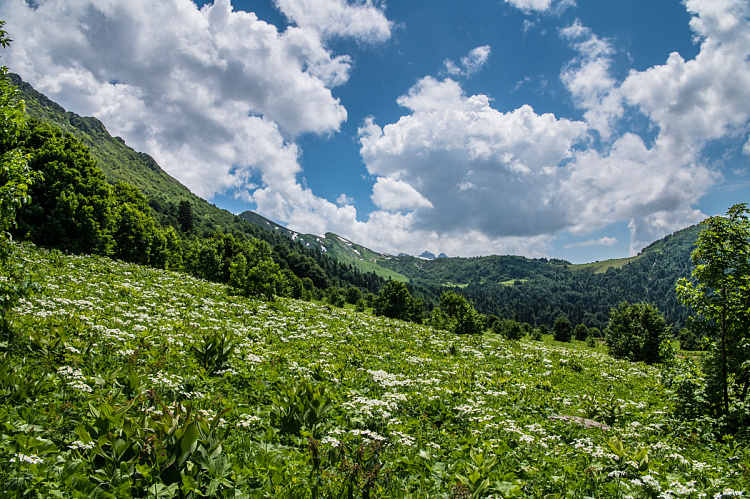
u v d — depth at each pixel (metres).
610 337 58.12
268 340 16.03
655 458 8.02
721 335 11.16
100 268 24.59
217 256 50.44
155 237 58.41
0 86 9.66
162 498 4.47
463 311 40.75
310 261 162.50
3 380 6.34
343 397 9.80
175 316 16.80
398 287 64.50
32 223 32.25
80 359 8.38
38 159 33.31
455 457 7.11
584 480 6.54
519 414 11.05
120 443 4.91
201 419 5.55
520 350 27.06
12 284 9.79
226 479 5.11
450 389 12.35
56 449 4.89
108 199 38.81
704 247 11.66
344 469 5.47
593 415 12.22
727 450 9.18
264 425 7.24
